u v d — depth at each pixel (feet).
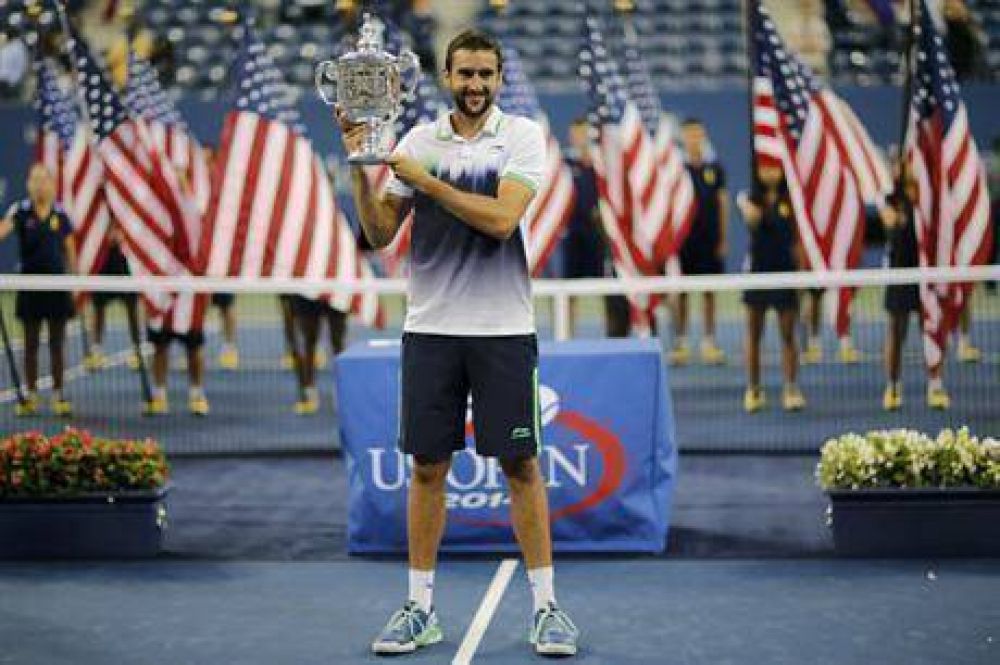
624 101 50.34
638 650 24.11
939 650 23.68
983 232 44.21
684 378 58.65
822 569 29.14
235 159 45.88
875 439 30.63
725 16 108.17
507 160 24.25
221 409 52.34
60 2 49.90
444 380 24.40
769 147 45.91
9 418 50.70
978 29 95.25
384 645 24.02
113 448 30.99
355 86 23.76
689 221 61.31
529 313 24.58
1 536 30.86
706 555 30.53
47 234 53.42
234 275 45.91
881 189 53.11
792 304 48.91
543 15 108.58
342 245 46.75
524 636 25.09
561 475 30.73
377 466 30.94
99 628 25.73
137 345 50.96
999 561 29.43
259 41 46.19
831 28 102.73
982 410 47.52
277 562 30.55
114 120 47.85
